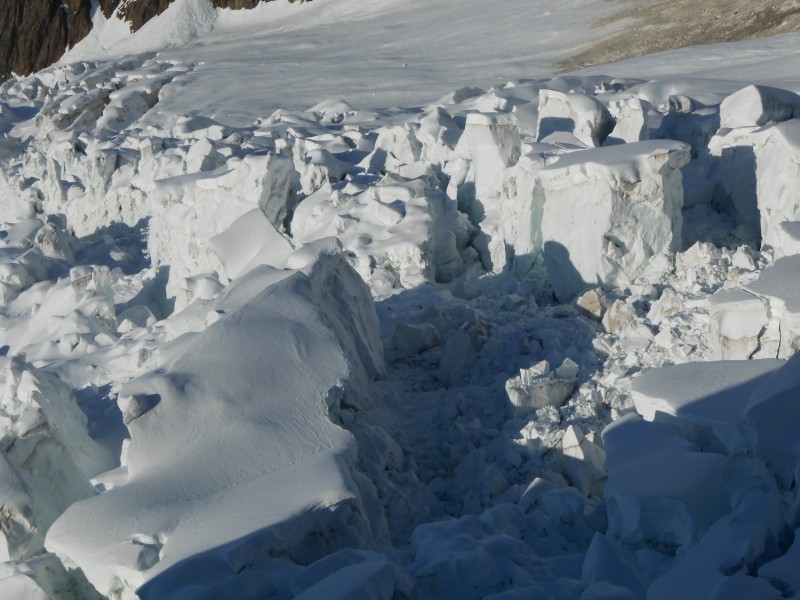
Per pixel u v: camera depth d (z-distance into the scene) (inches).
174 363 276.5
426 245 499.8
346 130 872.9
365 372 346.9
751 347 287.3
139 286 651.5
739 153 469.1
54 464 300.5
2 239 826.2
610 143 546.0
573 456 288.4
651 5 1475.1
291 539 218.5
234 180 617.9
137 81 1587.1
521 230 474.9
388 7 2030.0
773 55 1013.8
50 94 1679.4
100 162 863.7
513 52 1406.3
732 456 206.8
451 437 324.2
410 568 225.9
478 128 548.7
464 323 393.7
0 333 635.5
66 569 246.4
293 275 322.7
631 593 186.7
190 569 207.3
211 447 252.2
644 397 262.5
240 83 1449.3
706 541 188.4
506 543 229.5
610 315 375.2
